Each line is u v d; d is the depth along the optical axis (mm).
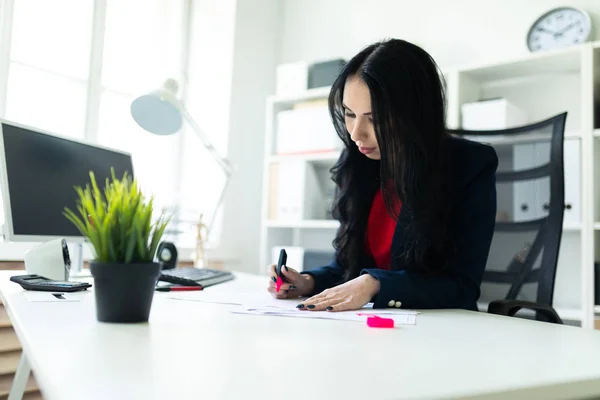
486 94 2510
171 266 1726
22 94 2332
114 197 697
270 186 2852
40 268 1254
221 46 3029
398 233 1149
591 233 1935
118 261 690
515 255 1502
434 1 2734
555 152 1491
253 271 3088
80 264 1601
